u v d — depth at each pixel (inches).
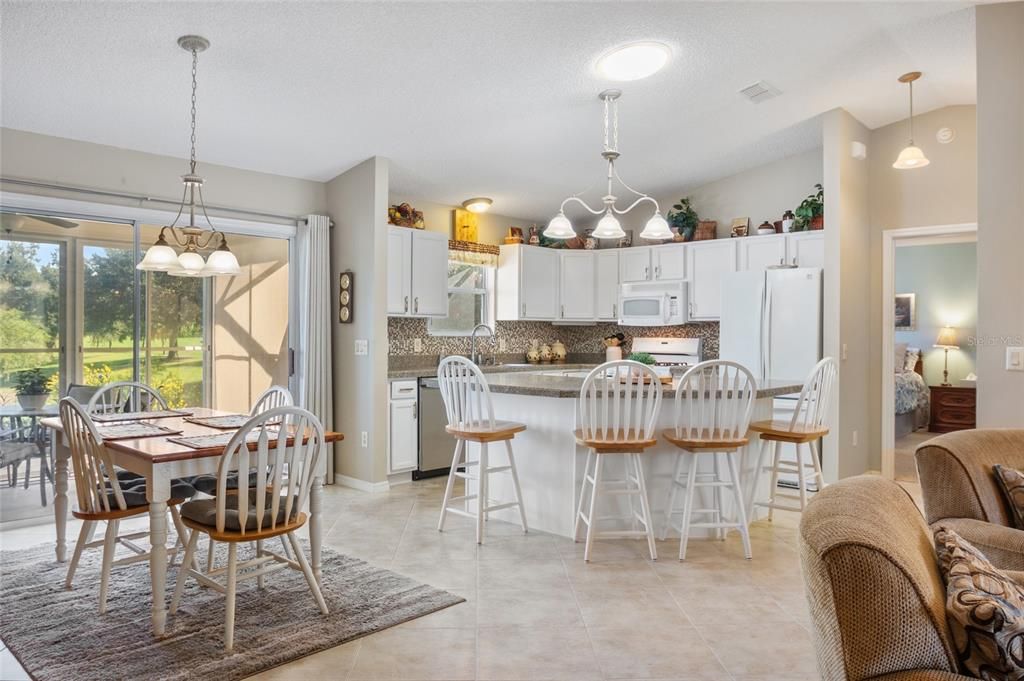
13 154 150.7
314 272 199.6
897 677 47.2
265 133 167.9
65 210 158.6
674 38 139.3
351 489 198.5
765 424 155.3
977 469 92.0
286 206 199.0
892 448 211.6
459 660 94.5
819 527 52.5
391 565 132.9
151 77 135.7
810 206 212.1
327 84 145.4
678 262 247.0
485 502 155.9
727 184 247.6
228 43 125.3
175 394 179.9
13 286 155.3
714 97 173.5
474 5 120.1
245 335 192.9
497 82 150.6
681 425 143.9
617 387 134.3
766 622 106.9
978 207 130.6
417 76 144.9
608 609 111.8
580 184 236.7
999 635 48.7
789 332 202.5
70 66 129.3
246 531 100.5
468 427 148.7
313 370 199.8
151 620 106.4
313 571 118.3
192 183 134.1
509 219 272.2
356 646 99.0
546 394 145.9
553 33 131.7
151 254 122.6
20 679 89.4
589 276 270.1
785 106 185.9
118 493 110.6
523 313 255.9
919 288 323.6
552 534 154.6
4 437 155.6
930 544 62.1
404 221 219.5
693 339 253.1
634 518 150.5
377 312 192.9
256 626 104.7
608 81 155.0
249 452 109.9
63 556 134.5
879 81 175.5
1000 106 128.9
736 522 156.1
